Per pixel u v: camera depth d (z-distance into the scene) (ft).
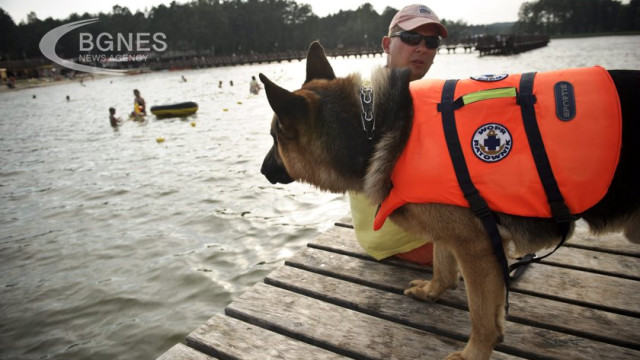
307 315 8.16
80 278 18.03
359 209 9.66
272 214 23.98
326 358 7.02
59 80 273.95
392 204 6.45
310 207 24.72
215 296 16.08
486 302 6.15
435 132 6.08
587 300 7.96
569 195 5.52
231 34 426.92
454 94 6.27
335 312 8.21
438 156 5.96
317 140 7.28
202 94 111.65
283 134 7.56
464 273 6.33
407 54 11.29
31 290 17.29
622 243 10.09
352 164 7.12
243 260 18.74
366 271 9.65
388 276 9.37
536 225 6.07
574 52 201.05
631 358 6.53
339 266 9.97
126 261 19.30
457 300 8.28
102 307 15.80
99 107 102.01
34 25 397.60
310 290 9.02
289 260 10.41
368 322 7.86
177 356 7.33
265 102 85.20
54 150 49.67
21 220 25.84
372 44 454.81
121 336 14.10
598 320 7.43
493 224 5.79
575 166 5.46
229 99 95.25
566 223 5.81
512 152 5.67
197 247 20.27
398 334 7.48
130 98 120.26
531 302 8.09
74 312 15.62
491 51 250.78
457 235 6.14
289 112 7.07
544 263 9.47
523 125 5.68
